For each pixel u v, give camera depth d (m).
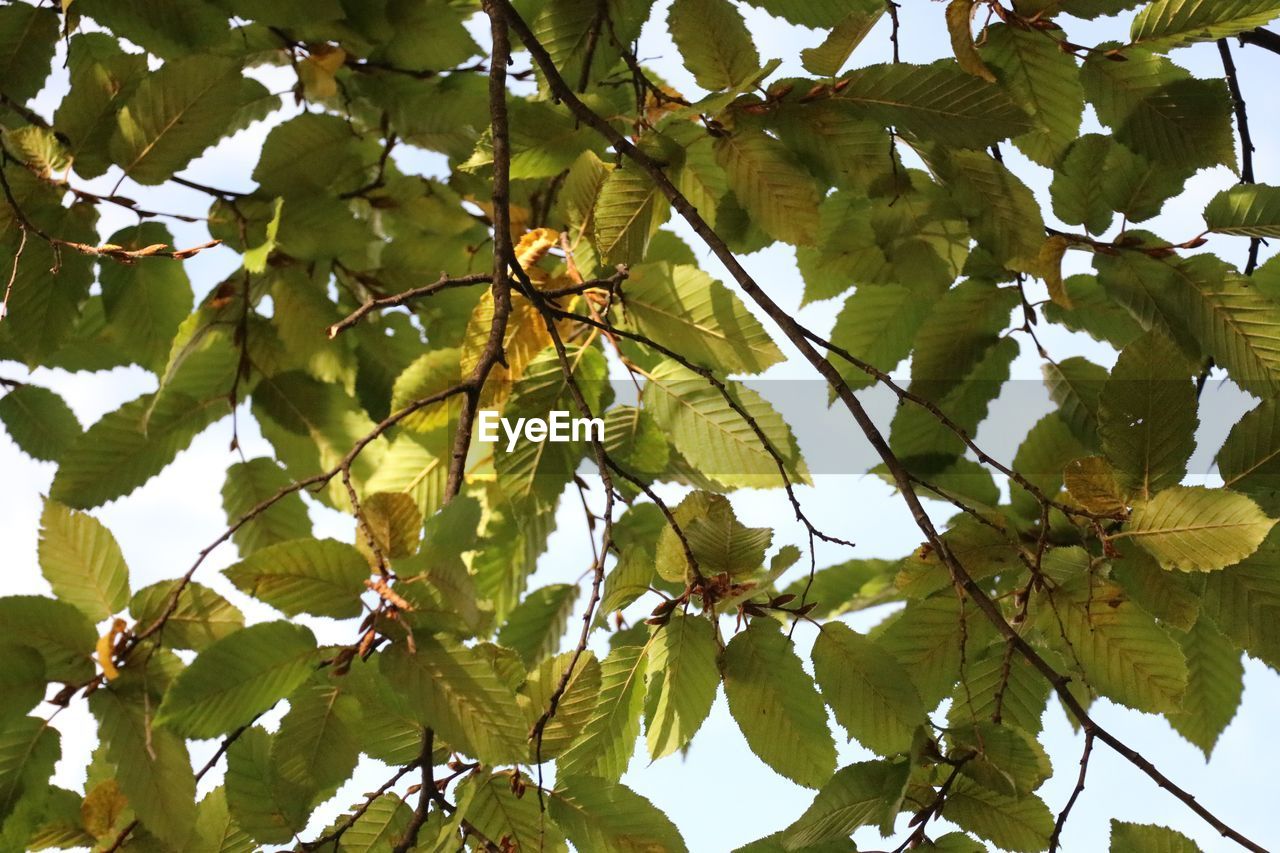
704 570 1.32
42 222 1.46
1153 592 1.32
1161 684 1.33
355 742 1.31
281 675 1.26
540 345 1.42
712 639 1.30
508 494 1.39
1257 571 1.32
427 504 1.54
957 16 1.34
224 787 1.32
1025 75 1.41
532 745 1.29
